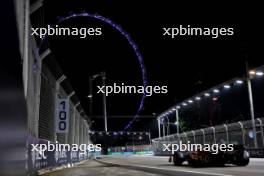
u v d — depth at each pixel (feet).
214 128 88.02
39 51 39.06
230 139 81.51
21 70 9.50
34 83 35.86
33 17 32.24
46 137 46.03
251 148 75.00
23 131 9.61
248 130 75.82
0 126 6.11
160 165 60.13
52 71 49.39
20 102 9.06
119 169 52.06
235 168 43.37
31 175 31.45
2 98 6.48
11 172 7.22
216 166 50.39
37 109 37.11
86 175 38.40
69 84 64.08
